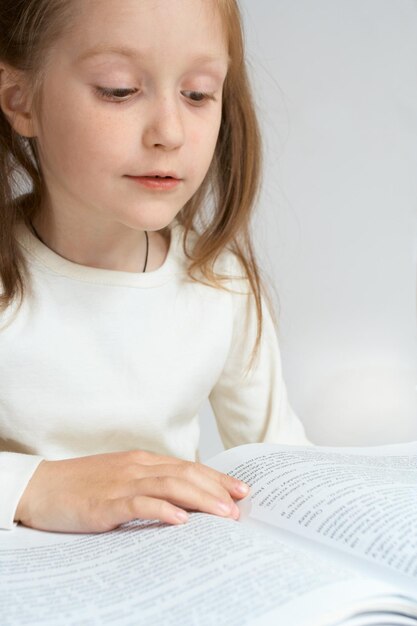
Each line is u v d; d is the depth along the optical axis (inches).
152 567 27.6
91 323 41.8
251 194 46.1
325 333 71.9
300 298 71.8
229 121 44.5
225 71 36.7
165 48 33.2
